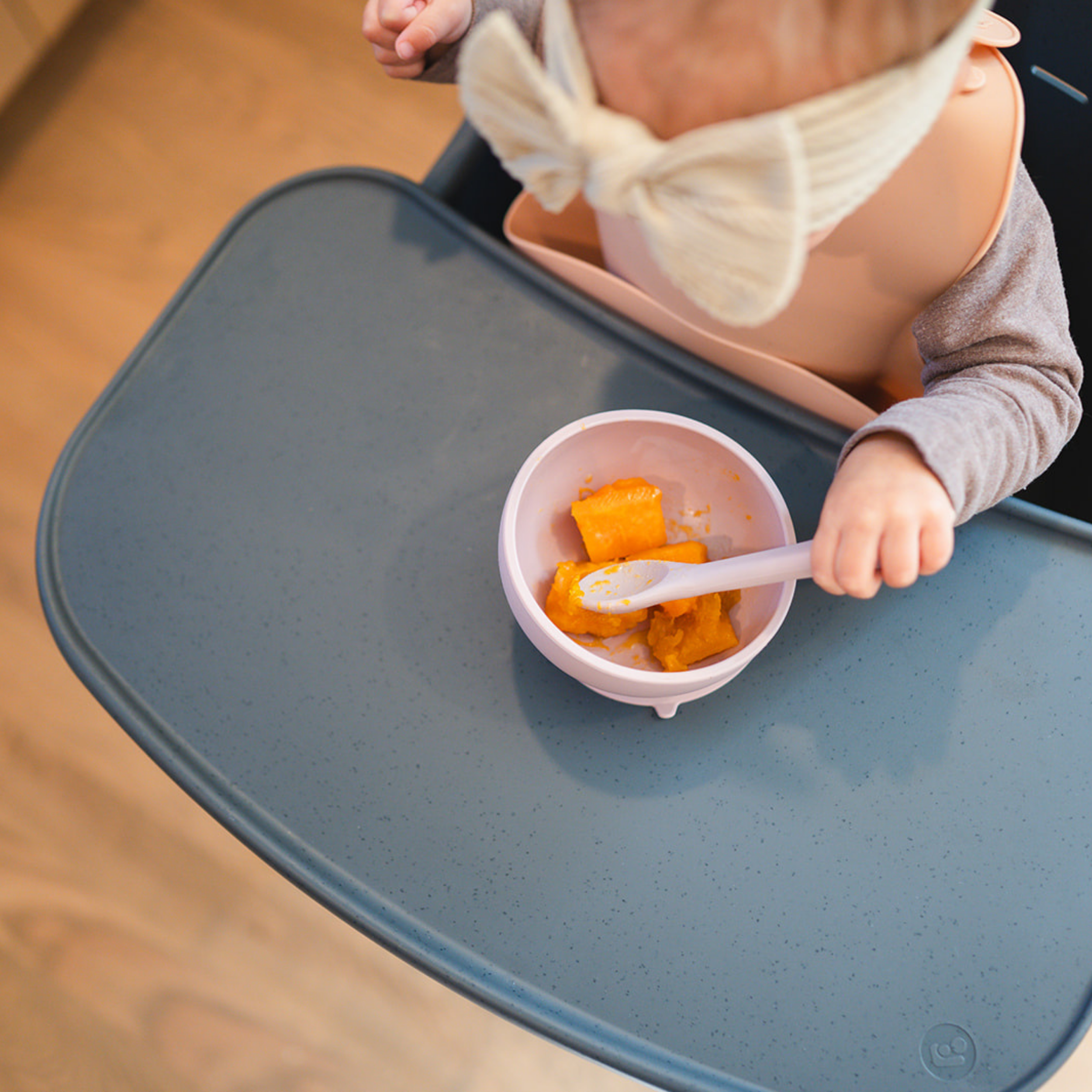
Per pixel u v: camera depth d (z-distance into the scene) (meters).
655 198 0.37
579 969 0.63
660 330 0.78
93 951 1.31
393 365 0.77
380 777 0.67
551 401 0.76
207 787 0.66
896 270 0.68
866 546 0.59
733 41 0.35
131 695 0.69
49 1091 1.26
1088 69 0.74
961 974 0.63
